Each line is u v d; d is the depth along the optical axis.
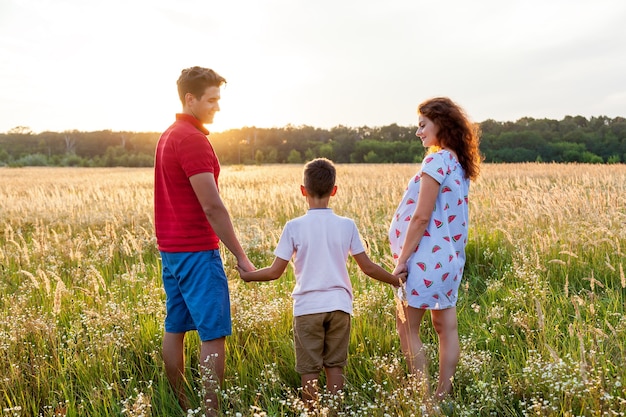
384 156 117.06
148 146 146.62
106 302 4.61
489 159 96.12
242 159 135.62
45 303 4.83
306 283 3.18
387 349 3.78
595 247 5.90
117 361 3.53
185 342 3.84
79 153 144.00
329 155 122.06
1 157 122.94
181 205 3.08
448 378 3.18
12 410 2.79
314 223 3.22
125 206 13.01
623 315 4.10
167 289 3.30
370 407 2.68
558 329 3.87
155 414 3.11
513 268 5.51
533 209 7.33
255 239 7.58
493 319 4.23
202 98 3.12
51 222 10.48
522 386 3.08
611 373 3.12
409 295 3.23
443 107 3.29
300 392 3.31
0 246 8.05
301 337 3.17
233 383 3.35
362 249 3.27
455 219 3.25
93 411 3.01
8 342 3.71
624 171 28.47
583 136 100.75
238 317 4.03
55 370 3.47
